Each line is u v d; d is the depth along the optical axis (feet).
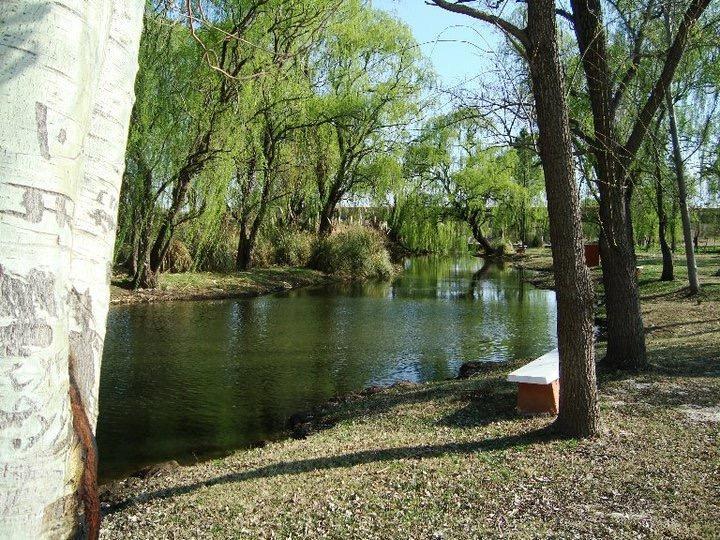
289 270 102.37
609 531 13.35
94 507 6.41
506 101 27.09
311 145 102.63
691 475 16.31
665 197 64.23
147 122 64.69
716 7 38.60
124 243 78.69
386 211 141.18
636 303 29.71
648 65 37.14
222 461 21.71
